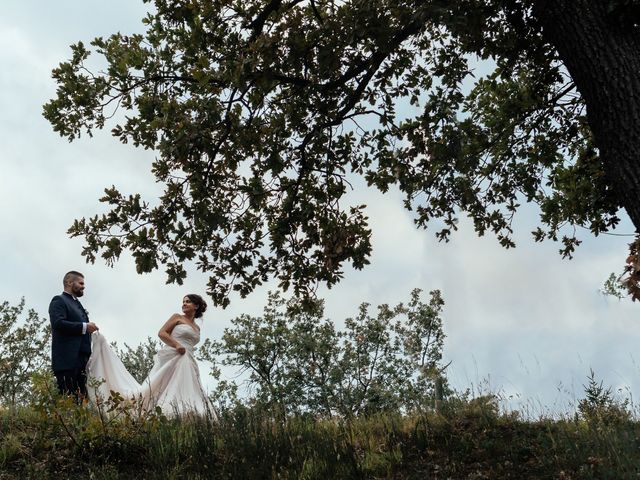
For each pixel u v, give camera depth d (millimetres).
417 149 10492
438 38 10375
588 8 6406
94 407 7344
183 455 6699
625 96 6176
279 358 23609
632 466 5758
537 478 5926
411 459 6637
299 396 22422
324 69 8805
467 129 9969
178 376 9320
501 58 10367
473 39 9812
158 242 9289
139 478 6207
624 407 7309
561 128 11195
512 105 11070
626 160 6141
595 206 10422
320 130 9805
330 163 10453
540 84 10609
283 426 7395
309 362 23141
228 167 10094
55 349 8516
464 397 7762
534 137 11391
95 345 9016
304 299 10812
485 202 11609
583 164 10891
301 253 10719
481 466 6336
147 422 7113
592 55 6328
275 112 10188
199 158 9414
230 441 6977
